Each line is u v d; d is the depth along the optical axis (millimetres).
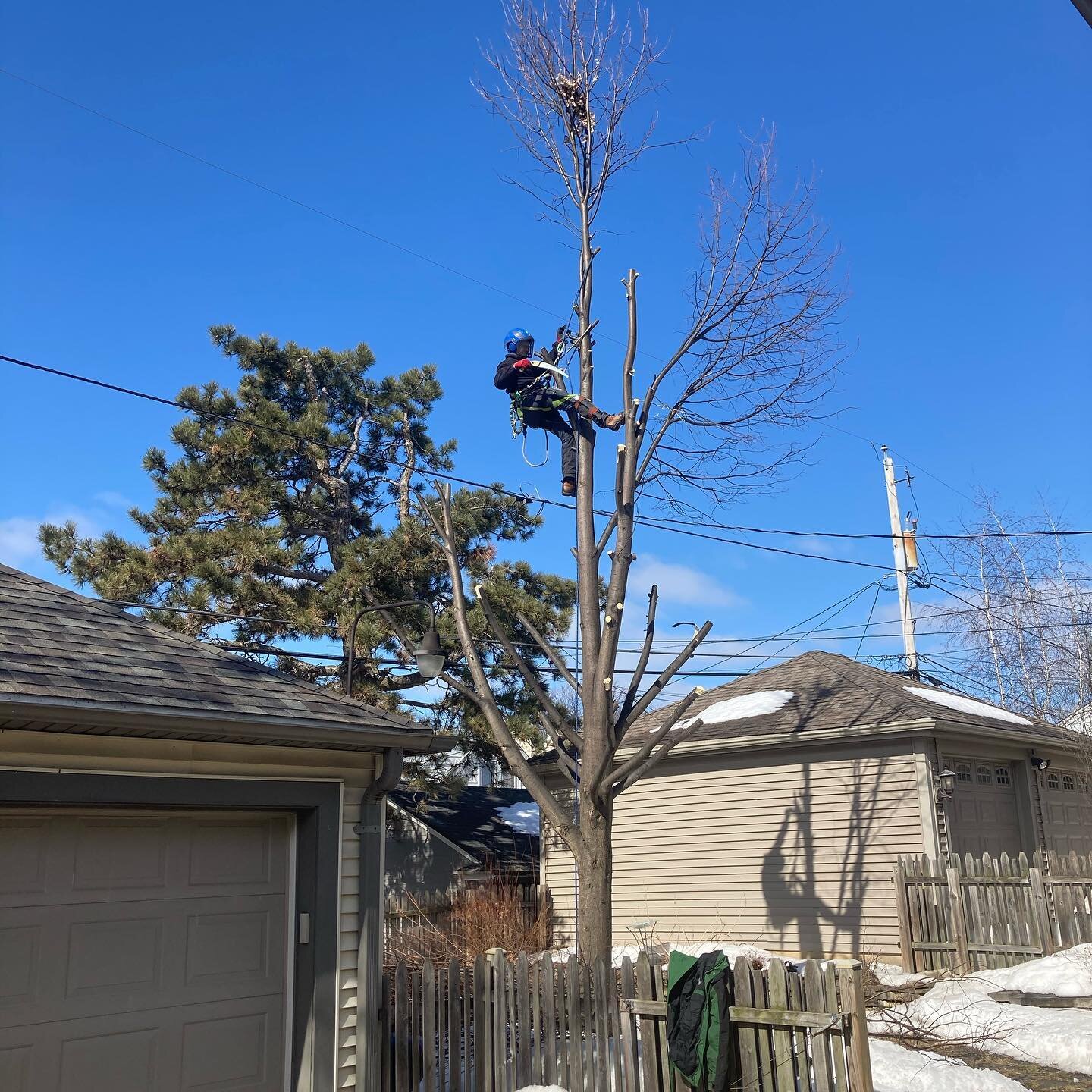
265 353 21594
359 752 7918
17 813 6438
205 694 7059
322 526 21031
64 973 6453
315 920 7445
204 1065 6957
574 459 10023
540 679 19312
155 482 20516
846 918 14273
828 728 14758
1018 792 16562
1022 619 27969
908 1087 7473
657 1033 6457
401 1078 7480
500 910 14836
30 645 6816
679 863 16234
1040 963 10805
